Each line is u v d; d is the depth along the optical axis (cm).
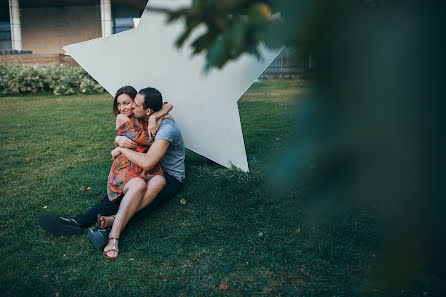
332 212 65
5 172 385
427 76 52
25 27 1645
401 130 55
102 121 623
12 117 646
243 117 659
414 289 179
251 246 260
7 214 295
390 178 57
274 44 62
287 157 62
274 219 293
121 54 351
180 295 211
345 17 55
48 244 258
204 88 353
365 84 55
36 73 971
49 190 341
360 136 57
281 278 226
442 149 54
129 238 268
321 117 58
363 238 259
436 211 57
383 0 54
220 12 69
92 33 1614
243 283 222
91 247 255
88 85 1002
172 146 312
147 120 318
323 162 61
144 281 223
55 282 219
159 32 335
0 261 237
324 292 213
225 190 343
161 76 354
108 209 280
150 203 281
